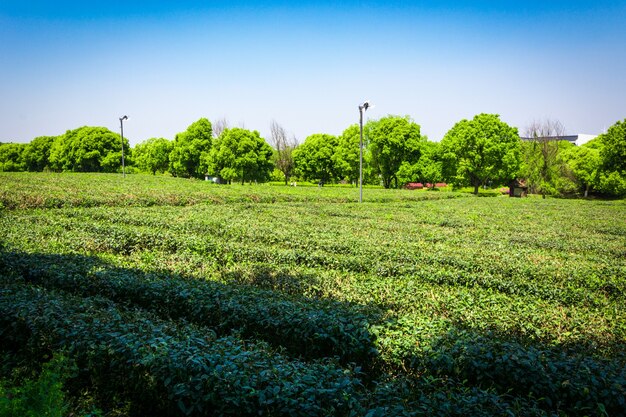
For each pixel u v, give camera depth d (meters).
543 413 4.65
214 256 12.72
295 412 4.45
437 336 6.31
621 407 5.02
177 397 5.00
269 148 65.94
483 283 10.52
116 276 9.03
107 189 30.52
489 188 70.12
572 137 104.88
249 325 7.28
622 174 49.69
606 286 10.78
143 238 13.96
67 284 9.16
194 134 68.56
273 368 5.04
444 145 59.75
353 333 6.50
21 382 6.00
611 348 6.69
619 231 20.72
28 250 11.14
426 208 29.56
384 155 62.50
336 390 4.71
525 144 57.59
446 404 4.58
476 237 17.38
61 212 20.16
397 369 6.32
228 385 4.74
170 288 8.27
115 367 5.66
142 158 91.88
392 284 9.55
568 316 8.12
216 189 36.91
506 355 5.61
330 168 69.50
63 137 75.88
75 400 5.76
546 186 53.81
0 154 87.12
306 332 6.69
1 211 20.28
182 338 6.00
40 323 6.35
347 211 25.20
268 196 32.53
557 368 5.54
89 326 6.20
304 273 10.42
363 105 31.59
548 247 16.25
